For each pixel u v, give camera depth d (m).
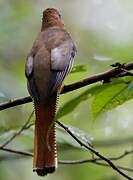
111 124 15.20
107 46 17.00
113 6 17.86
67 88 9.02
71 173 15.05
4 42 16.62
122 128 15.22
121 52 16.45
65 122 14.96
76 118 14.98
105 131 15.15
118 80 8.41
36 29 17.17
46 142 8.45
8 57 16.66
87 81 8.81
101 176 14.80
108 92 8.48
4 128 11.20
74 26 17.75
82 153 14.84
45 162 8.38
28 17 17.06
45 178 15.20
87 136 10.41
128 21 17.66
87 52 16.98
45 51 9.34
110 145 14.35
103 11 17.89
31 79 9.05
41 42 9.56
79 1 18.00
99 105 8.57
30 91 8.95
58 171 15.04
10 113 14.41
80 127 15.05
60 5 17.92
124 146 15.01
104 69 15.52
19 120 14.41
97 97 8.51
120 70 8.42
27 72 9.13
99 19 17.78
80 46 17.11
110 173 14.84
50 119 8.63
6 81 15.68
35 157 8.41
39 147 8.45
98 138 15.09
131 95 8.54
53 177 15.15
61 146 12.55
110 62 15.58
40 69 9.10
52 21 10.14
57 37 9.70
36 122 8.62
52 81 8.98
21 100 9.15
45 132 8.55
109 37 17.33
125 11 17.78
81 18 17.83
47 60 9.20
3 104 9.17
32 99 8.98
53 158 8.39
